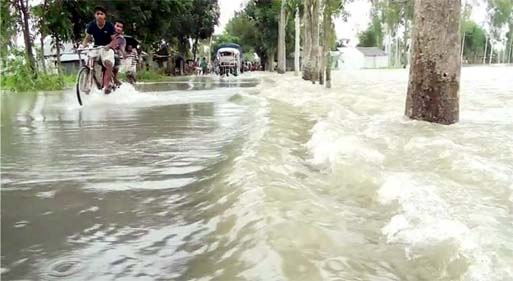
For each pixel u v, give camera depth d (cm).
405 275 194
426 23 676
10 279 204
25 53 1808
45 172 395
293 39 5900
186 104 1010
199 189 329
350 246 219
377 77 2825
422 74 683
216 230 246
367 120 689
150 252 226
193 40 5588
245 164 362
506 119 723
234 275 189
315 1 2203
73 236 251
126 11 2894
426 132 576
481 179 344
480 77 2452
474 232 233
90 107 966
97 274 205
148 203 304
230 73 3881
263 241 216
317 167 382
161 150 480
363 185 327
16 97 1355
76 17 2430
